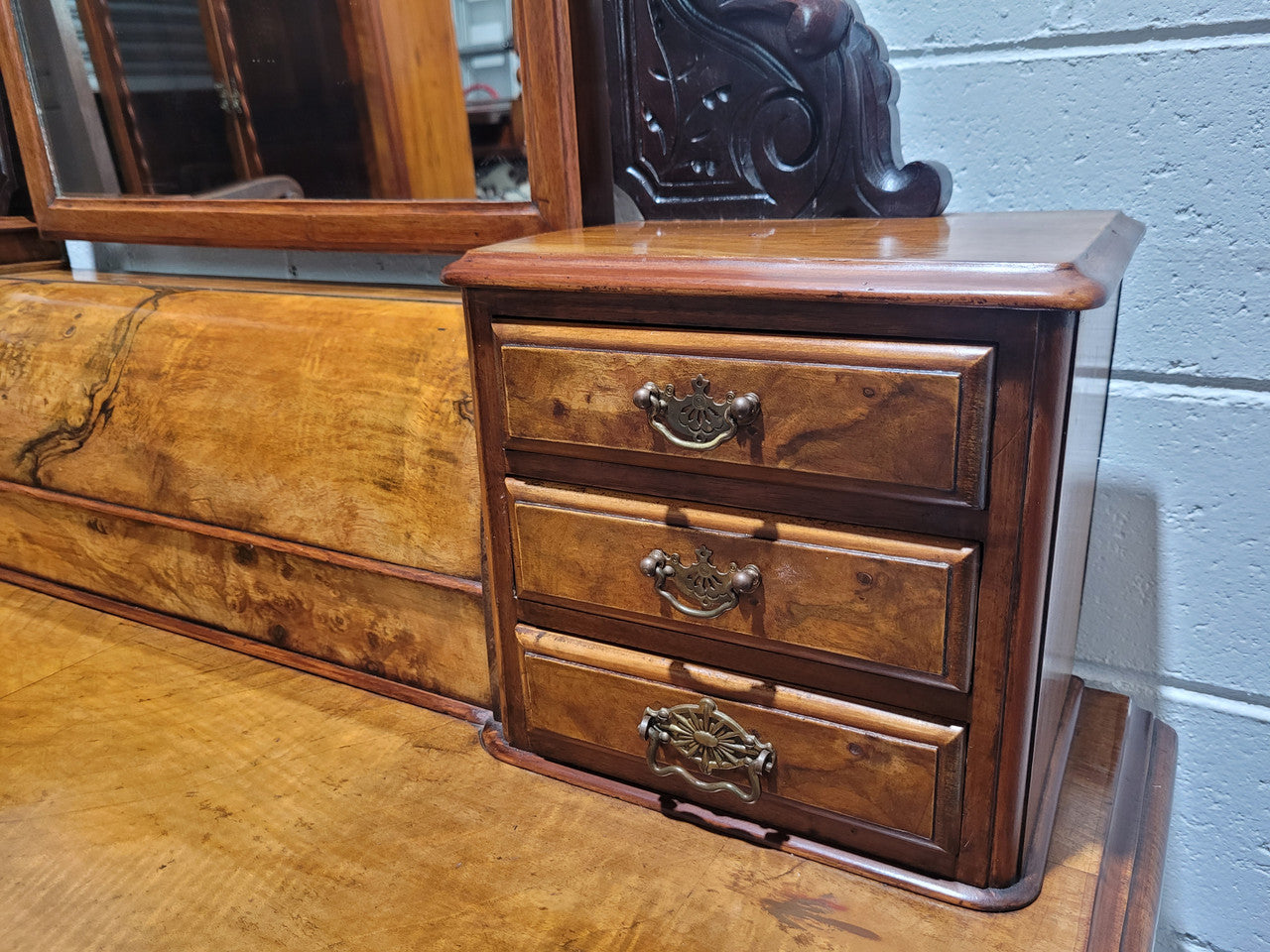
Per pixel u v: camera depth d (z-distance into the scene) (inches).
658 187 34.4
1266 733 33.4
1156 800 28.4
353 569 32.8
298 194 40.6
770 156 32.1
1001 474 19.7
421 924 22.6
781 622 23.1
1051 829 25.2
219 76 40.7
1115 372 32.5
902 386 19.8
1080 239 22.3
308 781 28.2
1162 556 33.4
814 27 29.3
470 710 31.7
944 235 24.4
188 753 29.8
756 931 22.0
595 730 27.1
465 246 37.3
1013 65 30.9
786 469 21.8
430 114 36.4
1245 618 32.6
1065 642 27.3
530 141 34.5
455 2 34.4
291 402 33.6
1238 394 30.9
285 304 36.1
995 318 18.8
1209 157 29.3
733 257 21.7
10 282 43.6
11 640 37.5
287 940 22.3
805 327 20.8
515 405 25.0
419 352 32.2
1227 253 29.9
